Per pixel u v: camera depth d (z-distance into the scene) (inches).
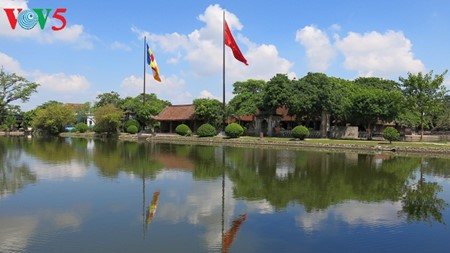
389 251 324.8
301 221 407.8
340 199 521.7
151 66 2300.7
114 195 531.2
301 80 1838.1
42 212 435.5
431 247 336.2
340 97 1804.9
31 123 2908.5
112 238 345.1
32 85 2546.8
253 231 370.9
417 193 573.9
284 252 316.2
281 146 1577.3
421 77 1519.4
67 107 2679.6
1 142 1753.2
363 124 2023.9
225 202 492.7
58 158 1007.6
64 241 336.5
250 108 2081.7
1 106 2448.3
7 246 322.7
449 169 852.6
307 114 1857.8
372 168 848.9
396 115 1702.8
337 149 1429.6
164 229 374.3
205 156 1104.2
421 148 1295.5
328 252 318.7
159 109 2689.5
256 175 729.0
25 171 758.5
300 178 697.6
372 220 418.0
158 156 1088.8
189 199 509.0
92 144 1644.9
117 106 2989.7
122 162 928.3
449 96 2123.5
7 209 448.5
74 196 522.3
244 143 1715.1
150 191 561.9
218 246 327.6
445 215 443.8
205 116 2180.1
